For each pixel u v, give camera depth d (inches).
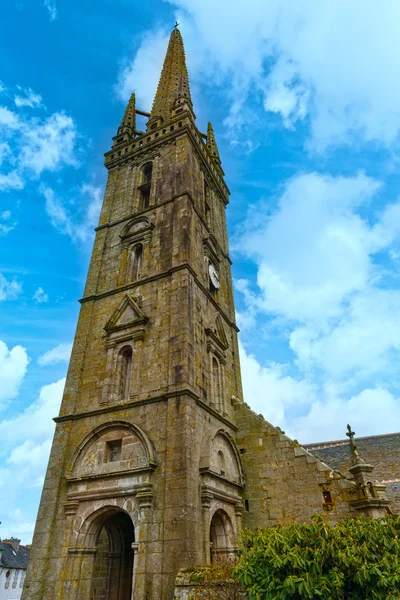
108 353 844.0
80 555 635.5
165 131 1237.7
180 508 585.0
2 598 2578.7
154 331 815.1
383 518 462.6
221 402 868.6
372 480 748.0
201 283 918.4
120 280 964.0
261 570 407.5
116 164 1288.1
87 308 955.3
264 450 859.4
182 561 543.5
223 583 482.3
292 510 772.6
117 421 725.3
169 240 948.6
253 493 820.0
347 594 384.5
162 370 751.7
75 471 717.9
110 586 789.2
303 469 805.2
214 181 1350.9
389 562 382.3
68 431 775.1
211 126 1654.8
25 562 2886.3
